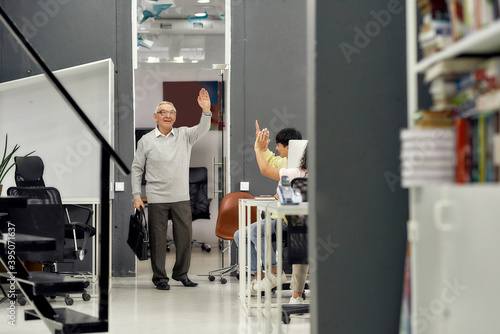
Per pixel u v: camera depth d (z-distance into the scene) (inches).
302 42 268.2
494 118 63.1
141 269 281.6
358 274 91.2
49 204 180.5
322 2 92.4
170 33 280.7
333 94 92.3
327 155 91.8
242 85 266.4
